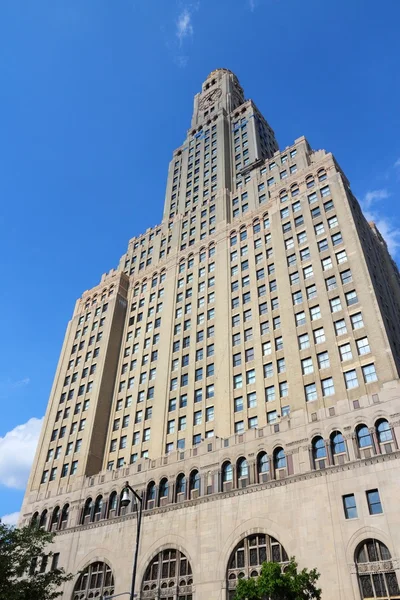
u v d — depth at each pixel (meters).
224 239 70.50
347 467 37.66
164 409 58.16
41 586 37.62
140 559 45.28
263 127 99.06
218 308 62.16
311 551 35.53
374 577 32.25
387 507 34.12
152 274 79.69
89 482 57.31
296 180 65.50
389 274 70.31
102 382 68.12
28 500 62.06
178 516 45.47
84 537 51.94
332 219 56.72
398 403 38.25
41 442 68.88
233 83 120.25
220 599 37.97
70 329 83.00
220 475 45.44
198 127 104.31
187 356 61.56
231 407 51.09
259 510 40.38
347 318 47.03
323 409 42.34
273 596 27.64
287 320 52.16
